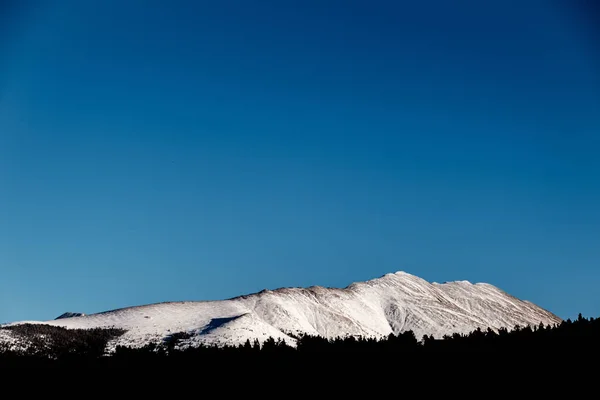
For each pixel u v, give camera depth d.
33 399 113.38
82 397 115.50
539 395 110.94
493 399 111.81
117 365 130.75
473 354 131.38
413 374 124.62
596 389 110.44
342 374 126.38
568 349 125.75
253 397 117.69
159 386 120.88
